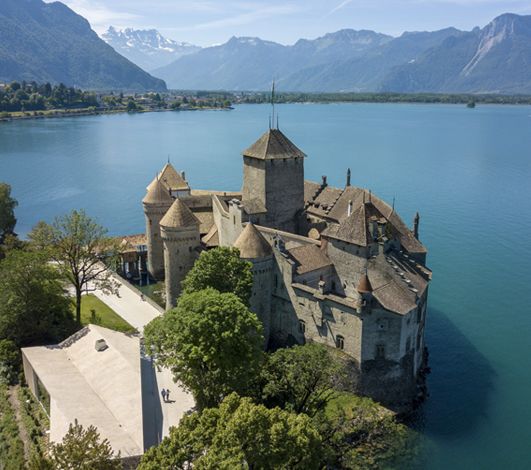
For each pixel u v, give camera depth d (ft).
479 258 520.83
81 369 284.00
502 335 380.99
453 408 302.25
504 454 268.82
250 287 312.29
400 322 284.20
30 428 254.27
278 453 178.29
